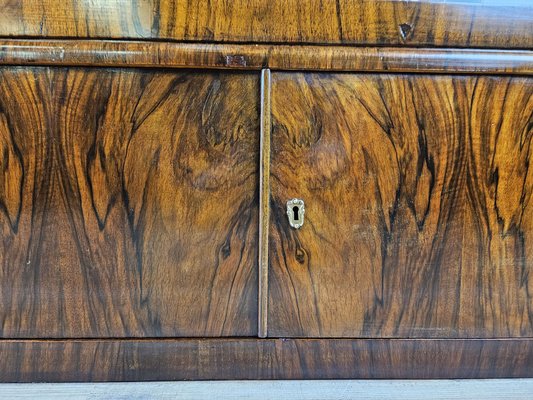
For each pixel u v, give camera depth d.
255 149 0.59
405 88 0.58
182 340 0.62
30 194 0.58
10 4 0.55
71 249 0.60
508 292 0.62
